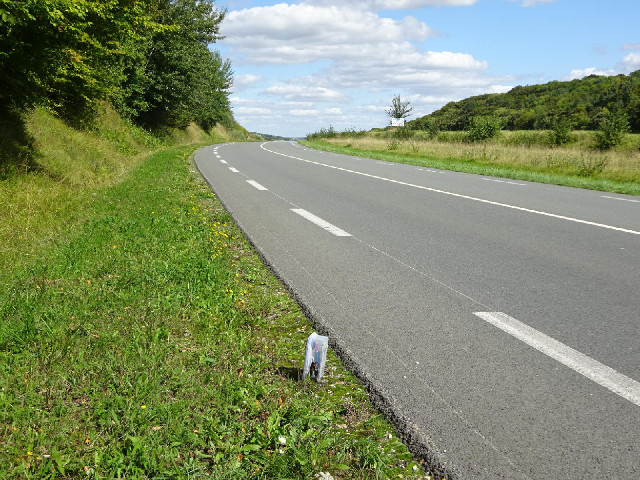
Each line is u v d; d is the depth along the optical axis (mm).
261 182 13703
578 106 74875
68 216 7805
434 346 3500
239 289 4641
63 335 3426
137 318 3795
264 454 2299
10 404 2598
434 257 5973
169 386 2863
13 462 2201
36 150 12156
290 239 6844
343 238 6953
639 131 60312
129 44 28266
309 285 4879
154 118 39500
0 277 4785
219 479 2145
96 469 2189
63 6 8945
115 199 9578
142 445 2305
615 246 6621
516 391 2885
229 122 79188
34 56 9750
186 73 37250
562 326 3871
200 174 15438
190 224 7383
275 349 3469
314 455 2277
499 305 4344
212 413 2609
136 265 5172
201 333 3629
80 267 5027
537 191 12891
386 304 4359
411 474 2221
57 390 2799
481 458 2287
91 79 15766
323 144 49344
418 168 20094
